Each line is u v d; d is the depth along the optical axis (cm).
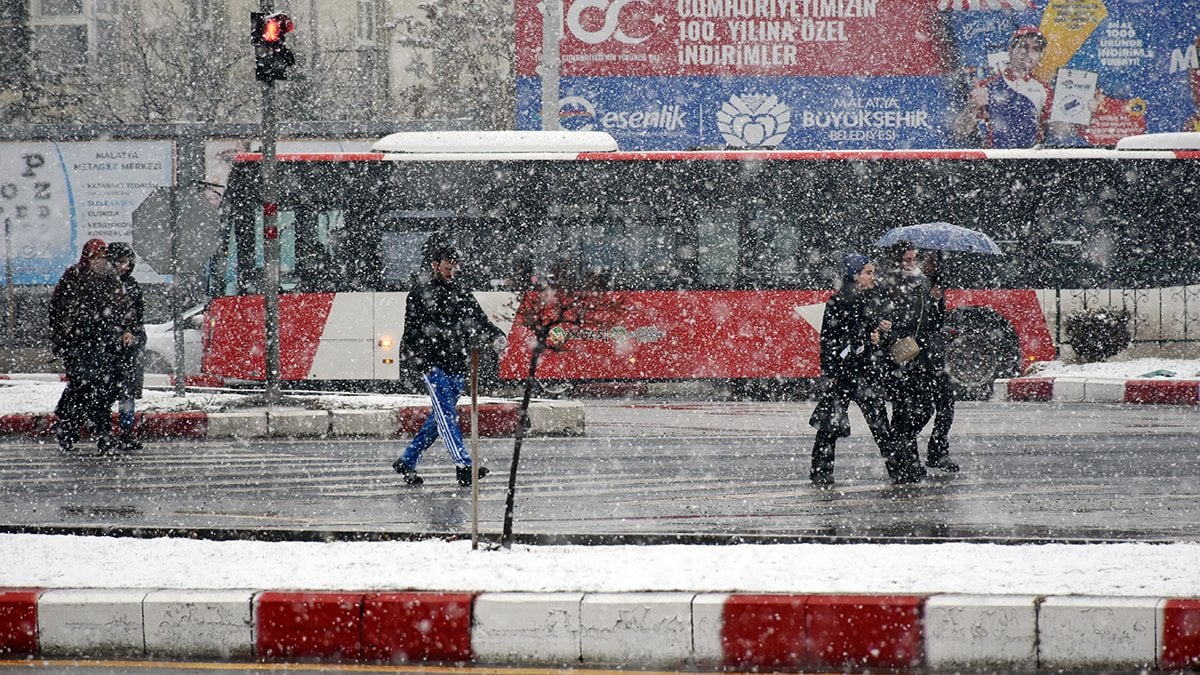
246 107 7594
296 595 1265
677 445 2820
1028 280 4119
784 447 2762
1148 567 1361
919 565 1387
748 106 5706
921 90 5684
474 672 1202
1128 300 4119
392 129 5128
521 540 1603
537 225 4097
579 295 1730
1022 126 5653
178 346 3447
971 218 4134
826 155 4150
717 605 1218
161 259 3231
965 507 1952
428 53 8469
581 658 1227
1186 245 4128
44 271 5784
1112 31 5628
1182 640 1166
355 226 4084
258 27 3228
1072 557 1426
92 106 7412
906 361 2141
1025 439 2848
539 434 3066
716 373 4103
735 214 4131
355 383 4125
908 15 5672
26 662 1244
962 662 1191
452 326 2156
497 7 7750
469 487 2209
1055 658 1179
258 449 2830
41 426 3108
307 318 4066
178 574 1383
